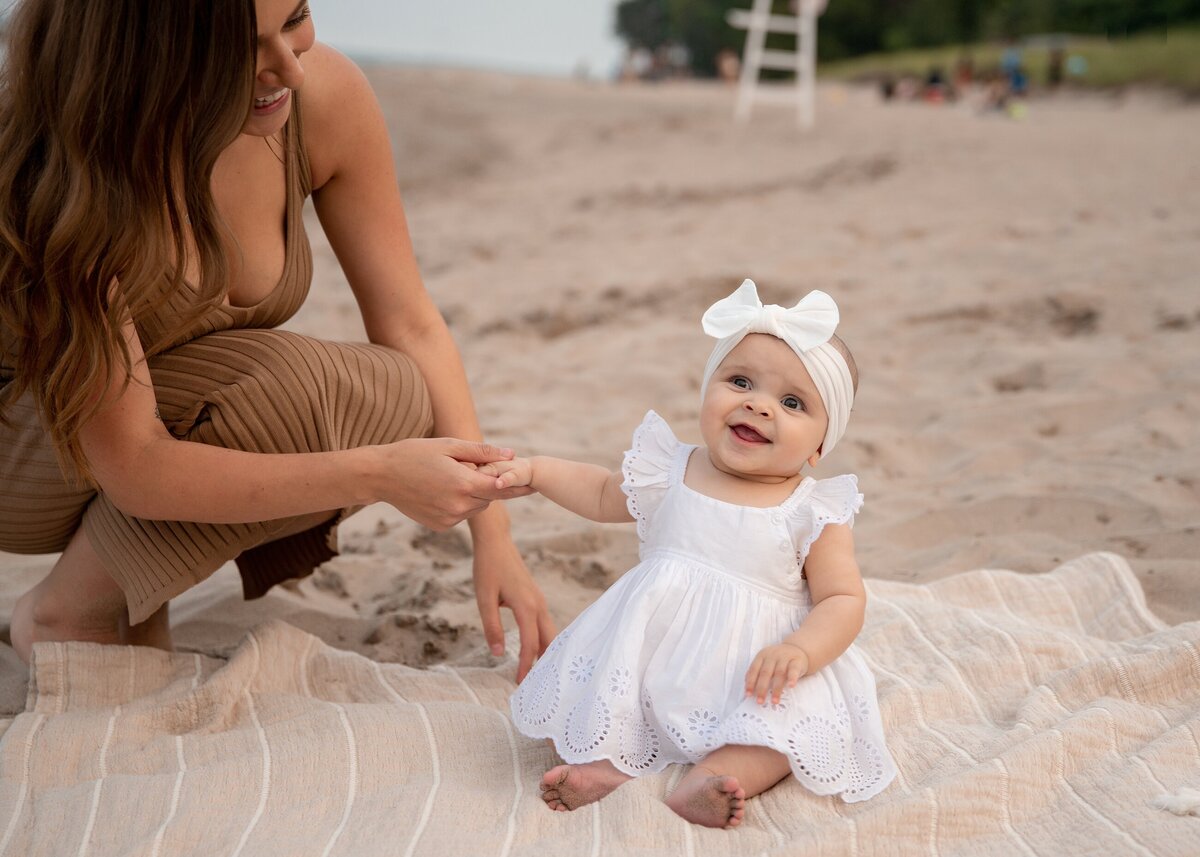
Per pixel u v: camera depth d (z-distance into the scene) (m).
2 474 2.32
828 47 52.94
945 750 2.18
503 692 2.49
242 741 2.18
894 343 5.48
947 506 3.56
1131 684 2.37
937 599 2.86
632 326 6.23
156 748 2.16
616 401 4.88
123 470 2.05
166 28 1.75
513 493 2.30
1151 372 4.70
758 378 2.19
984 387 4.75
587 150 15.33
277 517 2.15
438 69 46.22
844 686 2.17
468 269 7.92
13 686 2.51
